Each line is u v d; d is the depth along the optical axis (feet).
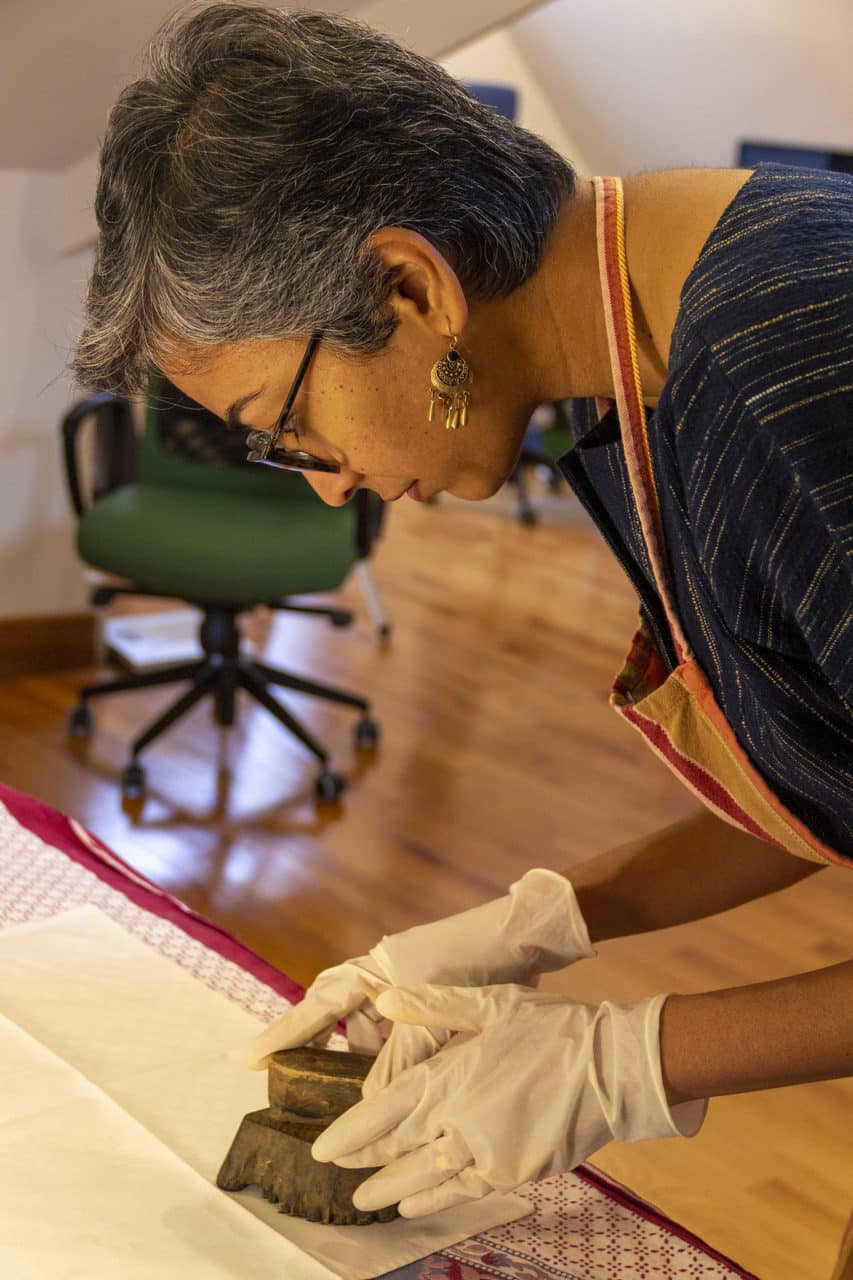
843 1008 3.00
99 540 10.25
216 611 10.72
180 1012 4.13
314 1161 3.38
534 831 10.22
